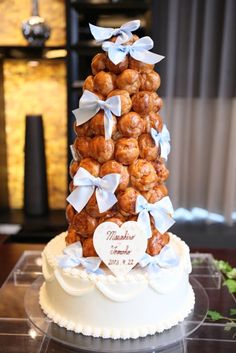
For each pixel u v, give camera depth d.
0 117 2.12
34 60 2.04
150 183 0.67
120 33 0.69
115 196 0.67
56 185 2.27
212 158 2.26
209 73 2.19
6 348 0.67
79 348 0.66
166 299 0.70
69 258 0.71
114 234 0.67
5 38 2.09
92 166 0.68
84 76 2.02
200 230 2.27
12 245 1.16
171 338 0.68
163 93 2.21
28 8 2.05
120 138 0.67
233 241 2.21
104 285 0.67
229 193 2.27
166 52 2.15
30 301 0.80
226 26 2.08
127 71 0.66
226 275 0.96
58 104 2.16
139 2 1.87
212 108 2.24
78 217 0.70
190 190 2.35
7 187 2.25
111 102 0.65
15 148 2.21
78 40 1.99
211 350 0.67
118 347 0.65
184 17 2.12
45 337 0.70
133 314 0.68
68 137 1.94
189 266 0.76
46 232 2.02
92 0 1.88
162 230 0.71
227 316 0.78
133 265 0.68
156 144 0.69
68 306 0.70
